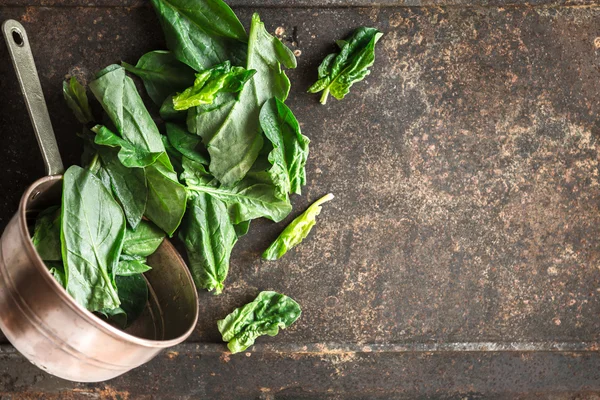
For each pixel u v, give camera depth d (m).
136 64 0.75
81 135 0.74
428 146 0.77
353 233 0.77
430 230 0.78
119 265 0.72
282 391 0.79
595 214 0.79
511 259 0.78
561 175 0.78
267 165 0.74
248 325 0.77
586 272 0.79
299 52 0.75
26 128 0.75
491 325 0.79
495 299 0.79
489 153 0.77
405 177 0.77
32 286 0.67
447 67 0.76
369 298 0.78
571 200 0.78
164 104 0.73
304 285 0.78
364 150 0.77
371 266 0.78
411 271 0.78
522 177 0.78
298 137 0.74
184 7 0.73
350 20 0.75
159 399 0.79
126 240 0.73
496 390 0.80
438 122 0.77
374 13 0.75
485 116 0.77
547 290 0.79
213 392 0.79
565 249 0.79
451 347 0.79
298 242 0.77
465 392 0.80
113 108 0.71
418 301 0.78
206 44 0.73
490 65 0.77
